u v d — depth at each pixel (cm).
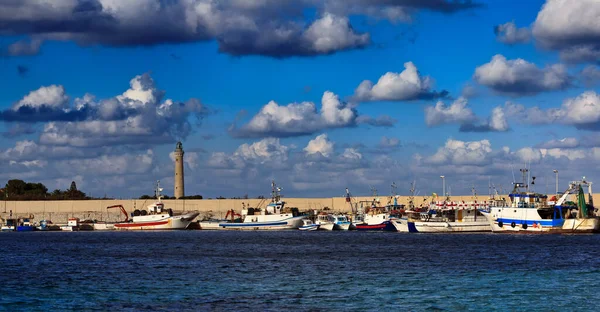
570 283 9019
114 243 18238
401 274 10012
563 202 19412
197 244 17425
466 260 12081
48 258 13100
